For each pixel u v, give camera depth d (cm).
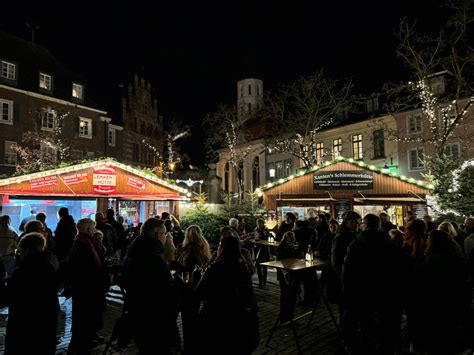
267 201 1802
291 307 645
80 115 3422
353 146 3322
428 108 2011
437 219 1470
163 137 4903
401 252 498
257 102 5466
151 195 1507
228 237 418
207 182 4900
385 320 497
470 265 602
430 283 451
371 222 517
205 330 391
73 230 922
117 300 878
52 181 1271
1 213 1205
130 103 4253
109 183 1402
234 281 396
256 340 402
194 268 521
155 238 446
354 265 499
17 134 2922
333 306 811
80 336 524
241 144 4625
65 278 531
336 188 1725
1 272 459
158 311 418
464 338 586
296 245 840
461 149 2423
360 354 538
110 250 886
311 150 2717
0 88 2841
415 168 2823
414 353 468
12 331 399
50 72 3200
